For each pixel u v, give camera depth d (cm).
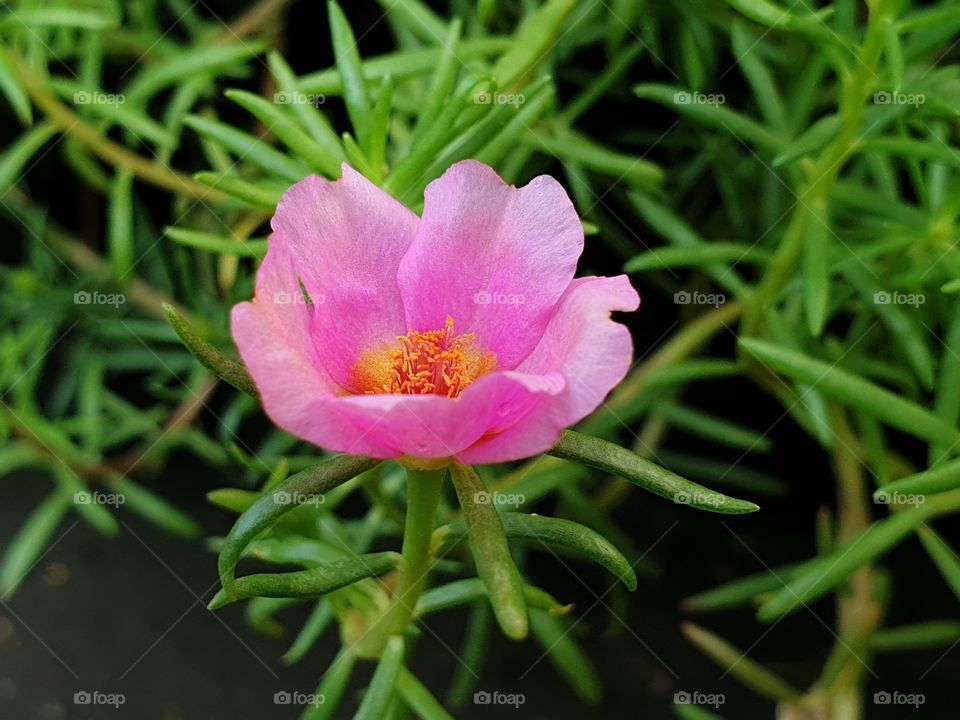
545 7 21
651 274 25
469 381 16
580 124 26
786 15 19
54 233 27
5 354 25
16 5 23
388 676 18
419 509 16
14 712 24
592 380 14
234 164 24
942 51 23
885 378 23
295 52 27
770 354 18
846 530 21
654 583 26
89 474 25
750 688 24
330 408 14
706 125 22
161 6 27
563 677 25
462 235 16
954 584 19
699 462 25
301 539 18
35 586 25
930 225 20
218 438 26
